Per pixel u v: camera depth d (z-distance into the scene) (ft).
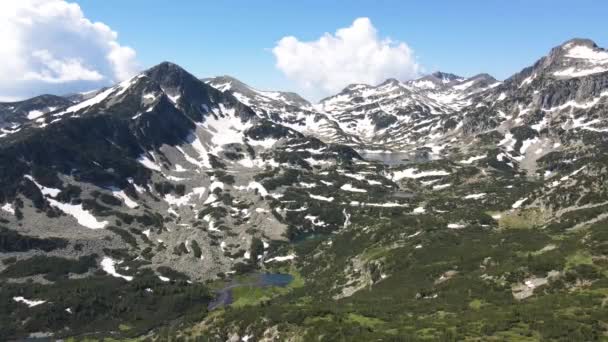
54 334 629.92
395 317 409.90
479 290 458.09
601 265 434.30
